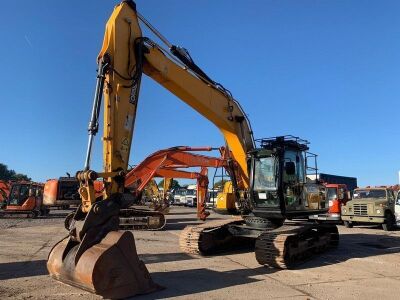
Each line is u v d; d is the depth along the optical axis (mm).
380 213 20719
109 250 7055
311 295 7961
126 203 8008
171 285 8453
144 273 7680
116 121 8555
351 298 7812
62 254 7418
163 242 15344
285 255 10344
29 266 10297
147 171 20500
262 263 10711
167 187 28047
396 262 11625
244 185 12805
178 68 10586
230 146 12711
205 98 11398
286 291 8227
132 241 7461
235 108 12477
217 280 9078
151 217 20000
